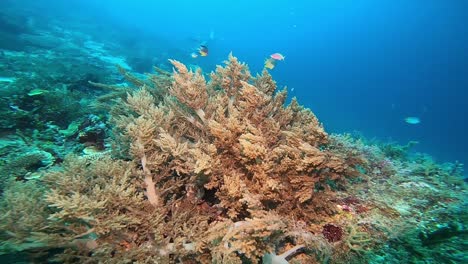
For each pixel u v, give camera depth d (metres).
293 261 0.58
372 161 0.97
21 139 1.11
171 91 0.82
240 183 0.58
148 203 0.62
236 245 0.51
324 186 0.69
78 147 1.10
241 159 0.67
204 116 0.80
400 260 0.59
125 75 1.27
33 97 1.32
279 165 0.65
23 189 0.60
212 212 0.66
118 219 0.52
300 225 0.62
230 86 0.95
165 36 9.34
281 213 0.64
